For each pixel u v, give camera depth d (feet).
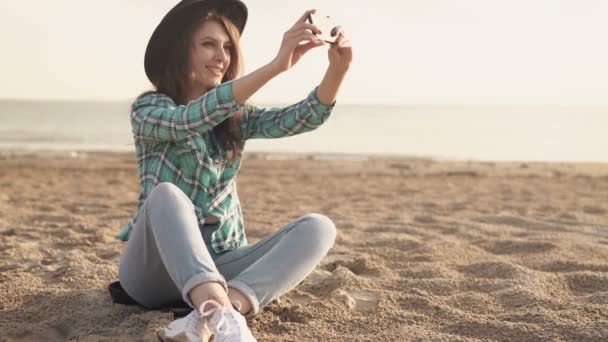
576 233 15.15
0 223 15.52
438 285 9.18
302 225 6.73
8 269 10.39
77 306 7.95
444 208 20.57
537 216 18.43
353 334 7.01
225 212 7.24
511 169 42.65
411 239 13.17
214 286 5.64
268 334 6.88
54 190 25.95
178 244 5.84
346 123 173.17
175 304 7.65
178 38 7.11
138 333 6.77
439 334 6.81
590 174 38.45
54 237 13.47
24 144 76.18
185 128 6.32
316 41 6.39
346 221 16.60
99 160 47.19
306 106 7.29
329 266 10.75
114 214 17.67
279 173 36.83
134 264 6.88
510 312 7.76
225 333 5.26
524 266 10.84
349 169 40.98
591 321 7.07
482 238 13.75
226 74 7.63
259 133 7.55
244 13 7.42
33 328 7.17
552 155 63.57
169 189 6.27
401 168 42.78
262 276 6.34
